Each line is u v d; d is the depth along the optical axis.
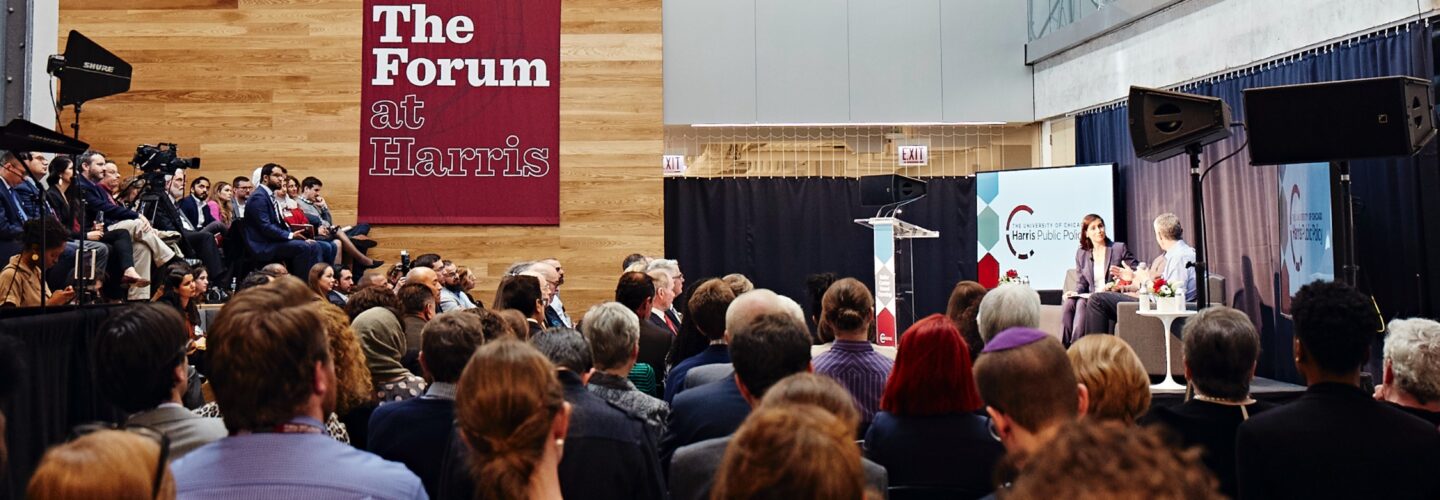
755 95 11.32
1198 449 0.86
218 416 2.93
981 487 2.49
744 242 11.57
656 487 2.57
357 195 10.34
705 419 2.93
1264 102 5.47
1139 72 9.91
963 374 2.57
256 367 1.80
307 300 2.01
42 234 3.89
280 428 1.83
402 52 10.42
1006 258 10.67
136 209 7.87
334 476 1.76
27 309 3.87
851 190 11.65
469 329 2.97
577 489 2.44
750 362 2.59
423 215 10.37
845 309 3.42
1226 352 2.69
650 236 10.47
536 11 10.52
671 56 11.32
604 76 10.54
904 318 11.35
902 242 11.55
